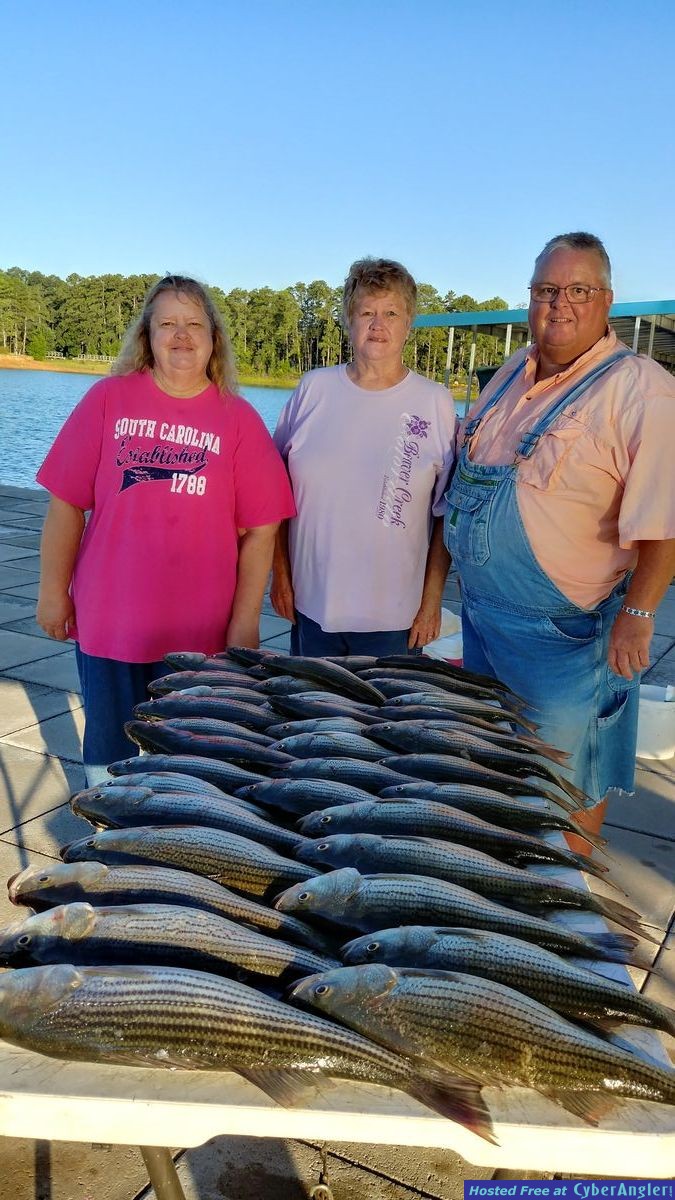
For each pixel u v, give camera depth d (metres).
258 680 3.00
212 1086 1.43
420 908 1.83
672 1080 1.47
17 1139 2.42
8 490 15.20
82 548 3.28
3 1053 1.50
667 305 10.99
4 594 8.14
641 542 2.71
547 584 2.87
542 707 3.01
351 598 3.46
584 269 2.70
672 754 5.07
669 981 3.03
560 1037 1.50
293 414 3.58
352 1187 2.30
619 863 3.88
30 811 4.11
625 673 2.78
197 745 2.50
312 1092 1.43
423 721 2.67
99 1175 2.31
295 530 3.56
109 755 3.28
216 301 3.19
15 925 1.67
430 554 3.68
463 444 3.20
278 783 2.29
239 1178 2.32
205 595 3.24
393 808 2.15
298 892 1.85
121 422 3.13
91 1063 1.47
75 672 6.12
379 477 3.40
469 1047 1.48
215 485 3.18
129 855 2.00
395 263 3.33
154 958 1.62
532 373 3.02
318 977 1.57
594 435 2.70
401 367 3.51
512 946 1.68
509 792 2.42
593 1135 1.38
